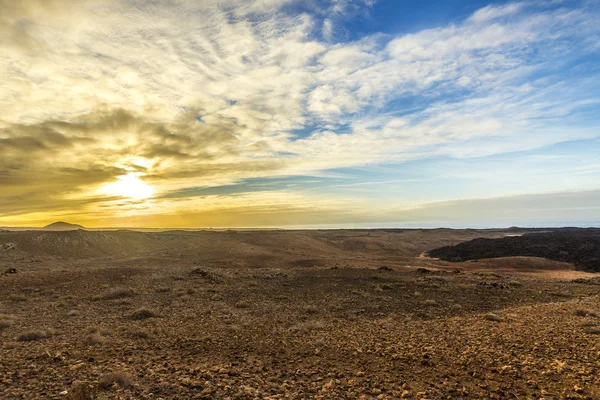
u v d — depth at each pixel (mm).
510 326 13188
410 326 14164
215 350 10812
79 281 27828
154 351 10602
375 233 148000
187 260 53500
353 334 12914
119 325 14742
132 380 7504
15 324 14750
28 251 58875
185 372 8336
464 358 9445
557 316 14898
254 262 51812
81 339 12172
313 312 17859
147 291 23984
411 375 8320
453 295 22484
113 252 70500
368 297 22016
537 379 7781
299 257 58844
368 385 7668
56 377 7570
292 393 7117
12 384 7035
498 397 6922
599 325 12828
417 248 97625
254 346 11297
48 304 19578
